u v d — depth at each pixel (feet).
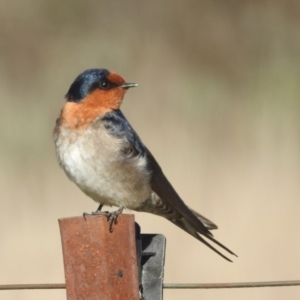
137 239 18.97
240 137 51.44
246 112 57.93
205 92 60.85
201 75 62.80
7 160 49.39
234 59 64.64
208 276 36.22
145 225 39.27
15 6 64.28
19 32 63.46
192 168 46.32
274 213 40.75
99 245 17.30
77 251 17.34
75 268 17.34
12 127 54.54
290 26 65.41
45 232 39.75
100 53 63.67
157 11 66.28
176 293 36.04
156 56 63.46
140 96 55.52
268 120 55.67
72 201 42.60
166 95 57.52
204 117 55.06
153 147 48.96
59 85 61.05
